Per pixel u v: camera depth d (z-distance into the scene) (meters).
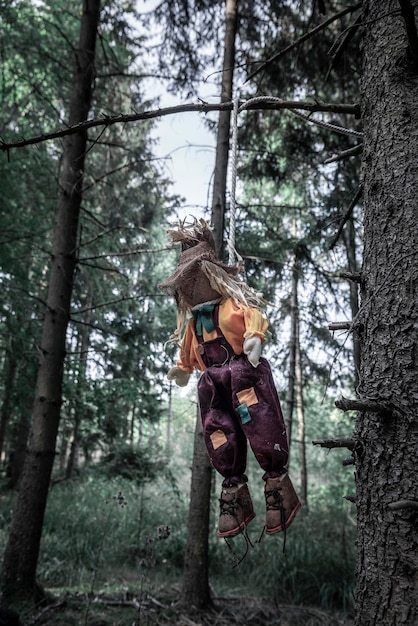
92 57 6.20
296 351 10.02
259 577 6.47
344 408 1.83
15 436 13.27
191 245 2.08
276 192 7.87
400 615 1.74
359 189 2.62
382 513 1.86
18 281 7.60
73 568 6.81
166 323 9.69
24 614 4.87
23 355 7.47
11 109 8.65
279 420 1.81
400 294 1.98
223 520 1.78
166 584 6.47
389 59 2.22
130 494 9.88
